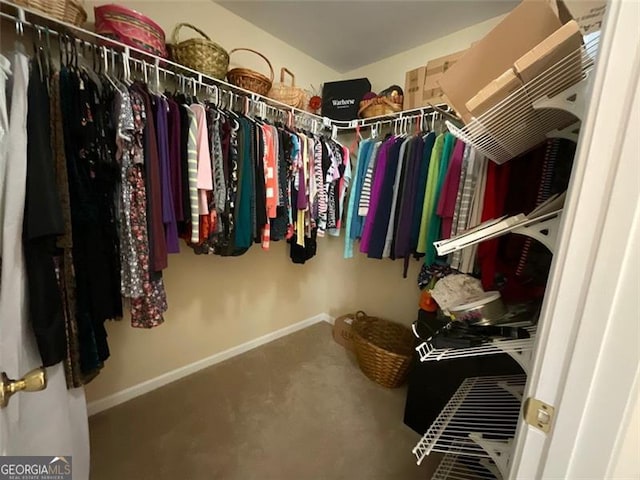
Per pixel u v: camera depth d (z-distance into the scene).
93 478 1.24
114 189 1.10
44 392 0.90
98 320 1.05
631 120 0.39
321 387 1.93
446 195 1.46
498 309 1.00
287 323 2.63
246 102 1.73
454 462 1.27
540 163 1.23
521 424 0.54
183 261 1.86
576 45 0.62
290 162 1.79
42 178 0.81
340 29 1.94
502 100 0.79
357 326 2.33
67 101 0.96
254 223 1.56
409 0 1.62
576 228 0.45
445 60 1.68
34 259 0.82
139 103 1.11
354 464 1.39
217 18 1.76
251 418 1.64
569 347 0.46
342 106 2.22
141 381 1.76
